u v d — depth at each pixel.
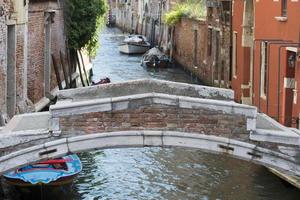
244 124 8.78
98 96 10.23
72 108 8.59
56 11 19.50
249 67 18.86
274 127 9.18
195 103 8.68
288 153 8.86
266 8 16.28
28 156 8.66
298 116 13.33
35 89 16.58
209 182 12.66
